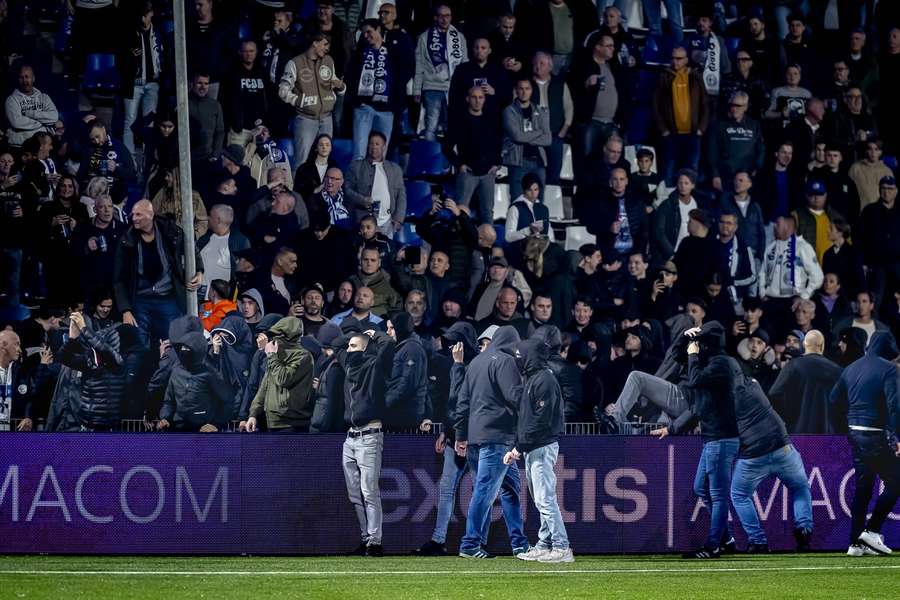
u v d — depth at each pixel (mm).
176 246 45562
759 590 27344
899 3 60531
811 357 41031
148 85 50562
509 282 48500
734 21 59000
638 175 53438
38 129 49250
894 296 54438
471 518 33781
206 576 28812
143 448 34531
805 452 37656
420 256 48250
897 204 54875
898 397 35344
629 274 50812
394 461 35438
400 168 51281
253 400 37562
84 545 34219
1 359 39156
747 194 53594
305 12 53188
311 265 47469
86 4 50562
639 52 56031
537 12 54562
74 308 42812
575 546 36031
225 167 49375
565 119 53906
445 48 53438
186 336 37625
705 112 54812
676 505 36781
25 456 34094
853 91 58062
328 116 51344
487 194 51875
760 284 53188
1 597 24578
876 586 28344
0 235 47094
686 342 36594
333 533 35188
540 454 32750
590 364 45219
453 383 35531
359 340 34156
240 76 50656
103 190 47812
